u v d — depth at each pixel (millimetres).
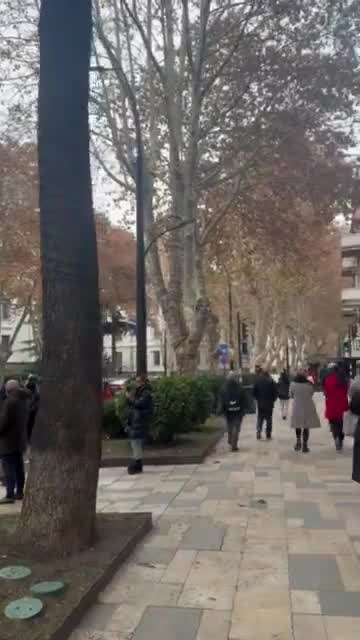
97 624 4996
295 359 61031
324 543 7113
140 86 23453
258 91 22875
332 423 14891
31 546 6211
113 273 46719
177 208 21953
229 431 15414
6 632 4504
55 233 6496
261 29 21766
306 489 10281
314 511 8688
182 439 15984
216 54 22219
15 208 31312
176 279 22125
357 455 8383
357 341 57625
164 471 12320
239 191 25359
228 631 4844
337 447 14930
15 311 53469
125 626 4957
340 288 55438
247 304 50094
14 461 9938
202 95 21219
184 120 23266
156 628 4914
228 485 10711
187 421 14727
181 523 8062
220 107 23000
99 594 5555
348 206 25266
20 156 30172
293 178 24375
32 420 12797
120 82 20688
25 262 33062
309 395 14758
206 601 5426
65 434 6344
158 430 14438
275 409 30922
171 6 22109
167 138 23984
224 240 30016
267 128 22875
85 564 5938
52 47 6641
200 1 21391
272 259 30953
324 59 22047
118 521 7566
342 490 10156
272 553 6742
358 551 6797
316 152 24094
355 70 22141
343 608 5250
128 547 6621
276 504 9164
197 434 17172
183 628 4906
